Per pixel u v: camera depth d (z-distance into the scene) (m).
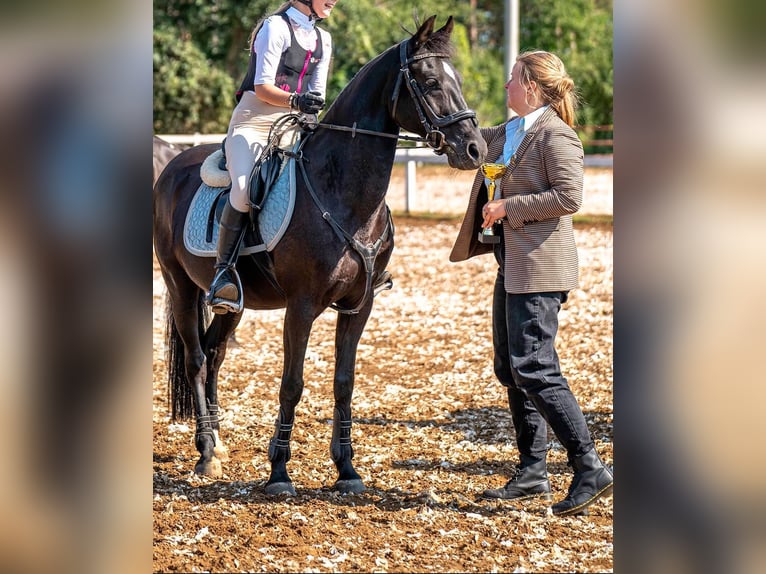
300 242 7.04
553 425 6.79
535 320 6.74
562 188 6.56
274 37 7.17
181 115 37.69
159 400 10.37
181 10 38.28
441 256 19.92
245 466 8.16
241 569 5.91
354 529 6.62
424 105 6.72
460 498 7.28
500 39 51.09
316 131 7.32
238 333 14.05
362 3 38.28
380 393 10.66
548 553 6.22
